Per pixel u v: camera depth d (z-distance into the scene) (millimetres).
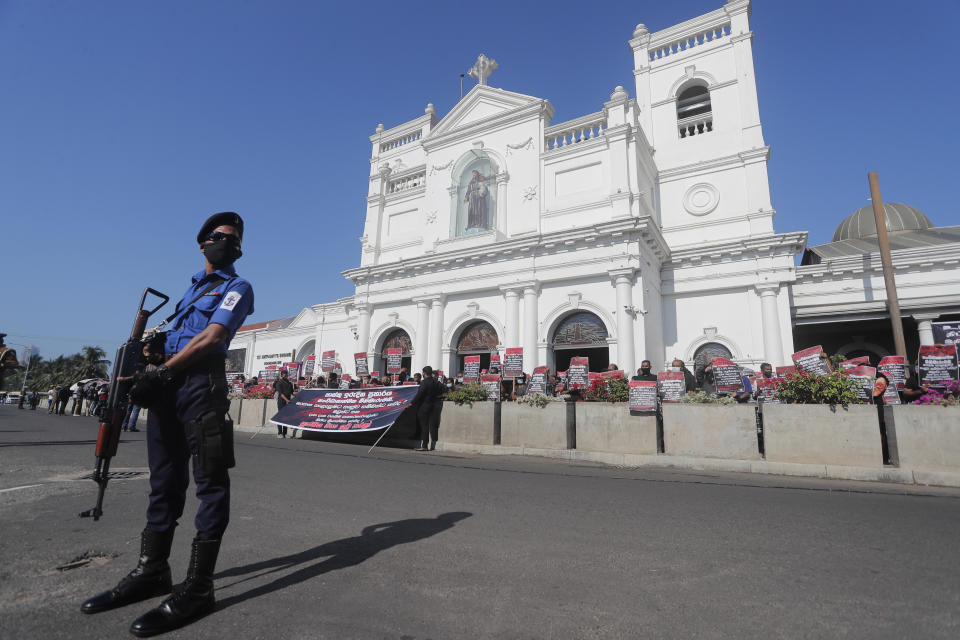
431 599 2443
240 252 2906
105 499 4574
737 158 19812
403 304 21766
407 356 21734
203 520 2328
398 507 4570
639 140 18906
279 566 2883
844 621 2254
